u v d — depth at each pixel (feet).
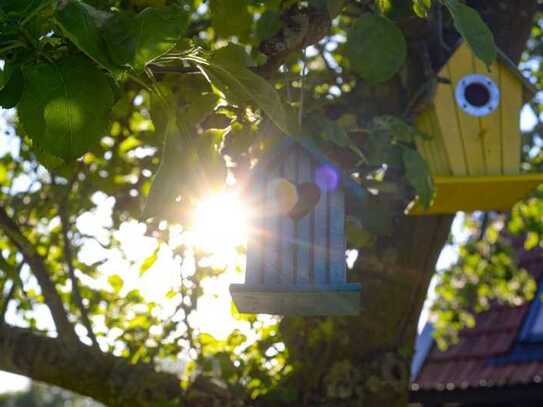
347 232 9.73
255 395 13.16
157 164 13.97
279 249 9.39
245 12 8.49
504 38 13.94
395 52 8.02
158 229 12.72
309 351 13.39
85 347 12.92
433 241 13.44
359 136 10.78
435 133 13.07
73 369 12.78
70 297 15.06
